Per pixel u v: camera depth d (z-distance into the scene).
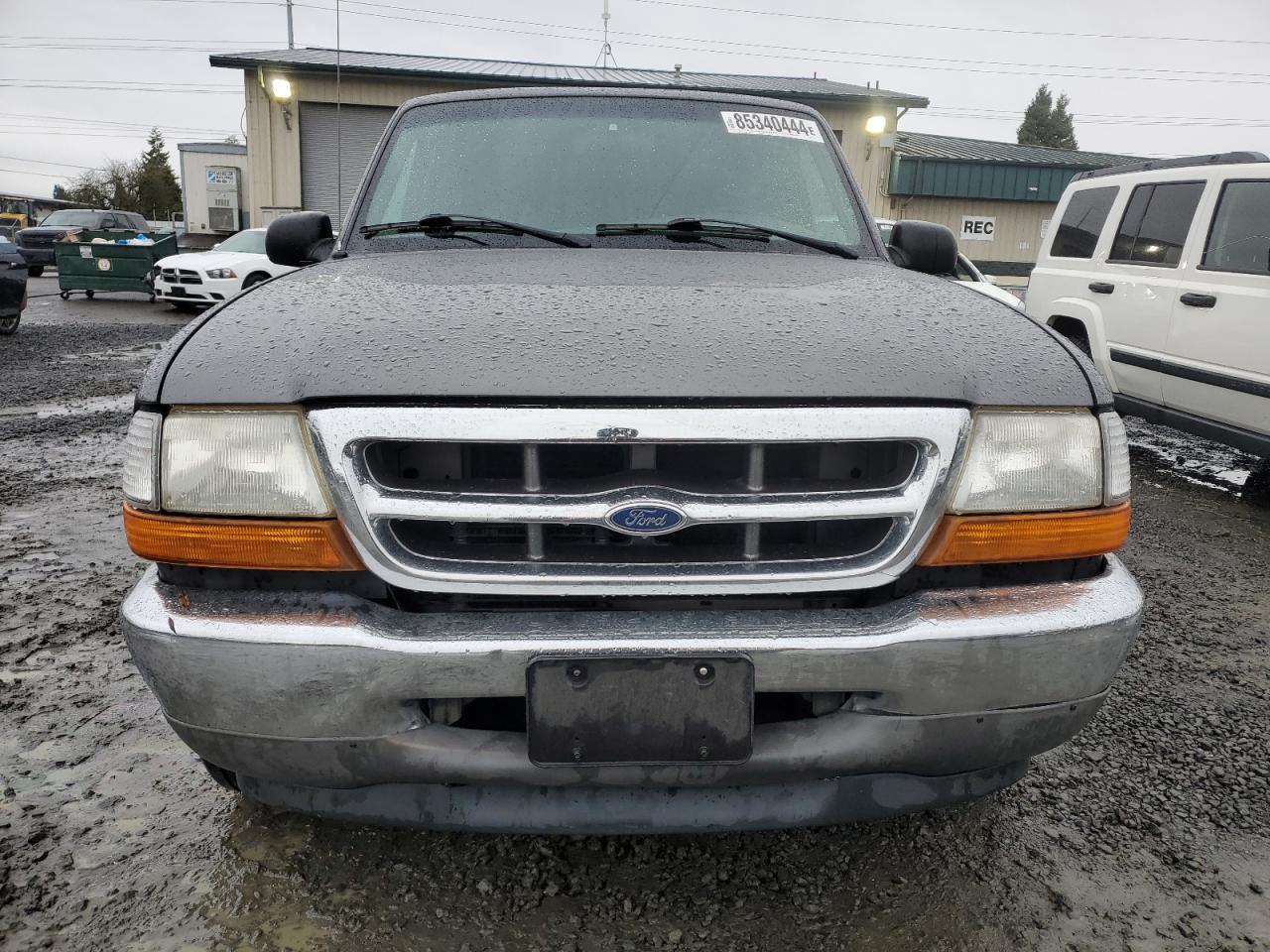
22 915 1.70
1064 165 21.67
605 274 1.98
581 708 1.40
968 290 2.05
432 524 1.50
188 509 1.46
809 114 2.84
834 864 1.88
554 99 2.73
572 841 1.94
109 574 3.51
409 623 1.42
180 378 1.49
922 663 1.43
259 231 14.48
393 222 2.48
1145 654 3.00
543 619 1.43
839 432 1.42
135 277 16.12
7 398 7.29
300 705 1.42
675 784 1.46
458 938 1.66
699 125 2.69
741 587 1.44
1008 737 1.51
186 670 1.42
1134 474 5.70
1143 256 5.55
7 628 2.99
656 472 1.45
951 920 1.73
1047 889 1.83
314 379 1.44
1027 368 1.57
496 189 2.51
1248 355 4.65
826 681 1.43
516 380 1.41
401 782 1.49
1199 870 1.90
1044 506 1.52
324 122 16.86
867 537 1.51
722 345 1.51
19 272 11.07
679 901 1.76
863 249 2.50
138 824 1.98
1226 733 2.48
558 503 1.40
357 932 1.67
